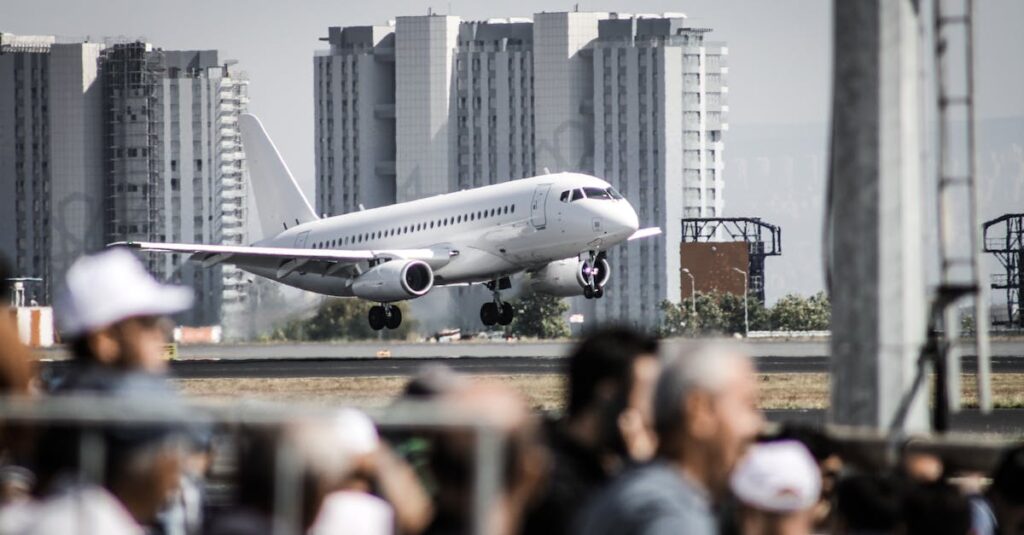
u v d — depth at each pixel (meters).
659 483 27.64
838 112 56.03
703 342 29.53
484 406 28.44
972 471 50.88
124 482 29.70
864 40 55.34
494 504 28.12
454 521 28.47
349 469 32.44
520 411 28.80
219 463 45.75
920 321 56.03
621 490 27.80
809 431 47.16
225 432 31.94
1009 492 42.00
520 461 28.36
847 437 53.00
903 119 55.41
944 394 56.03
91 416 29.48
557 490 33.84
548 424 36.81
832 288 56.62
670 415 28.72
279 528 28.58
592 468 34.62
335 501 33.22
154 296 34.56
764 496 32.03
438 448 28.36
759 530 32.50
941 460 48.75
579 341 35.62
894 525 40.53
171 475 30.11
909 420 55.56
